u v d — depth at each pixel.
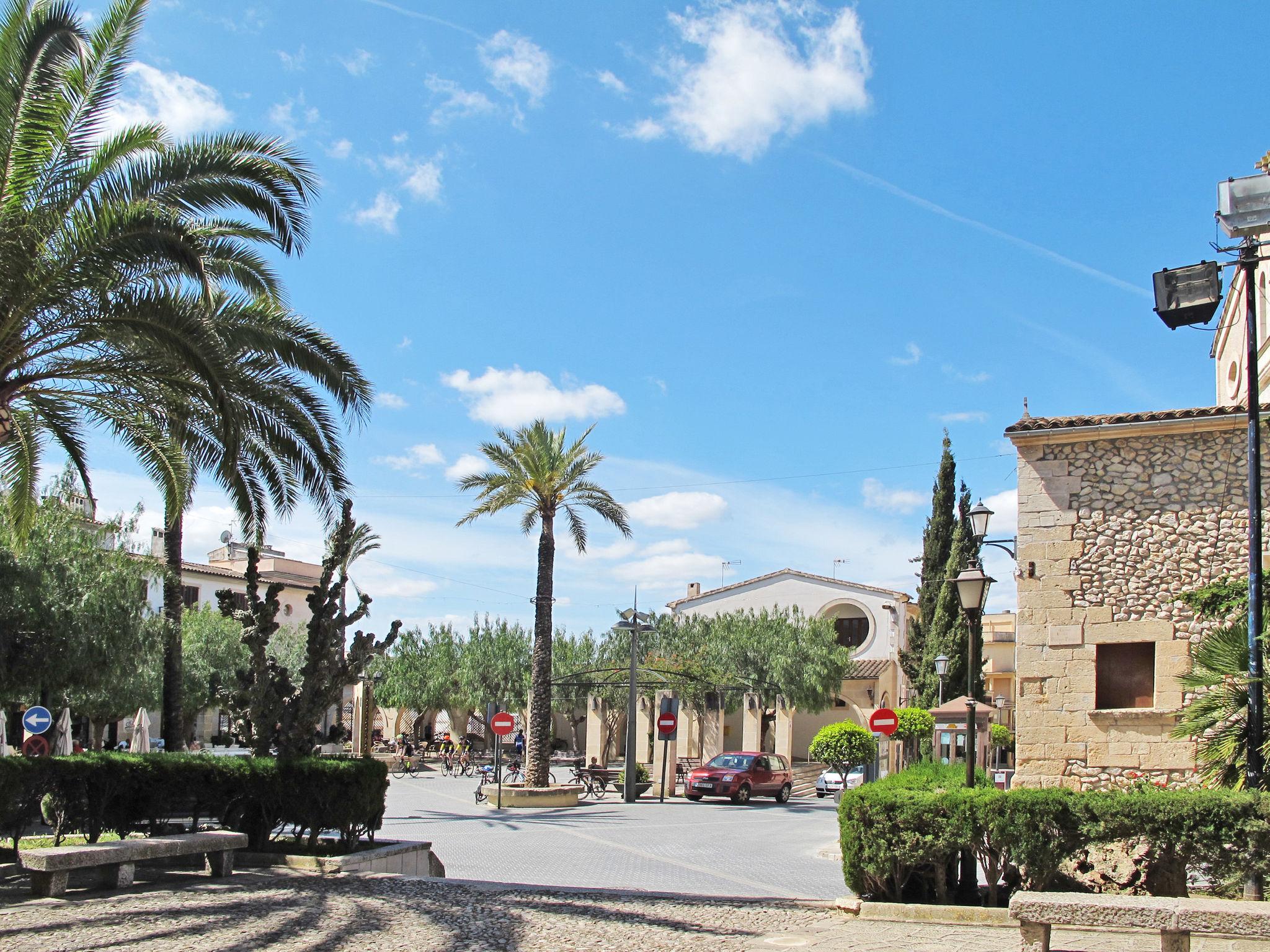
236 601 13.59
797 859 19.06
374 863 12.79
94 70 12.02
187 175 12.31
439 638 60.62
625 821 26.59
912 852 9.59
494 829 23.61
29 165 11.77
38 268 11.39
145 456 16.75
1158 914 7.48
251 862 12.33
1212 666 12.42
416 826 23.86
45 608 22.48
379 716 69.88
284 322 14.95
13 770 10.91
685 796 37.78
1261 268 19.97
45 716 22.12
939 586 41.50
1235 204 11.20
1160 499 16.22
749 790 35.62
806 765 54.25
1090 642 16.19
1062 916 7.66
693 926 8.99
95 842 11.53
